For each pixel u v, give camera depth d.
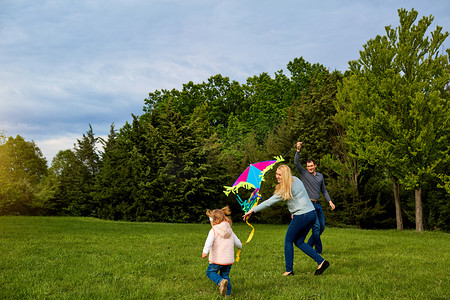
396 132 16.52
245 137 40.81
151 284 5.17
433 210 20.39
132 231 14.27
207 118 47.38
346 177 23.47
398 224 20.05
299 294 4.43
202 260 7.32
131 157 27.11
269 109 45.62
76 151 41.53
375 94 17.72
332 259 7.34
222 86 56.22
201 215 25.45
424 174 17.30
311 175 7.98
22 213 29.20
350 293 4.46
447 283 5.08
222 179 27.38
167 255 7.88
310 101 28.17
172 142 25.84
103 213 28.08
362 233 15.22
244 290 4.81
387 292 4.58
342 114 19.70
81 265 6.48
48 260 6.95
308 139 25.53
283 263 6.95
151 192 25.55
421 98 15.83
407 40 18.17
